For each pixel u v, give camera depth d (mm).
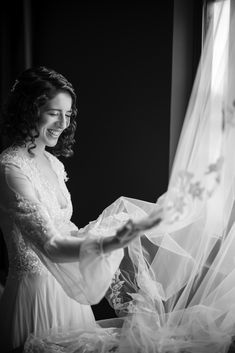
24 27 2619
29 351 1312
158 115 1978
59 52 2498
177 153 1130
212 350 1248
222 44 1277
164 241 1396
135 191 2131
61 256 1160
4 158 1406
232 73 1216
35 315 1453
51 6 2508
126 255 1479
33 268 1449
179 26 1887
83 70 2340
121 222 1470
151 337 1290
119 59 2131
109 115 2217
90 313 1637
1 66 2834
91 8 2250
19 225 1264
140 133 2068
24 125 1451
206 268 1434
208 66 1221
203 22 1881
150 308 1362
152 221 1027
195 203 1205
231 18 1290
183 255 1386
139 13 2008
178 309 1382
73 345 1311
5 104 1524
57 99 1431
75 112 1687
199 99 1180
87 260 1105
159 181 2006
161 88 1948
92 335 1368
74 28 2371
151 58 1977
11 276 1498
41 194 1418
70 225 1617
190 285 1386
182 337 1296
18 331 1461
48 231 1198
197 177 1065
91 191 2389
